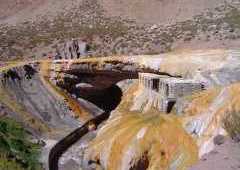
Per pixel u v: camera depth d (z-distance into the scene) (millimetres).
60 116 43000
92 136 40844
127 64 45844
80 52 66062
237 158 17797
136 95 43406
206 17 72062
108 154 31359
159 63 42438
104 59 47188
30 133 37656
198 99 28812
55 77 47219
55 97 44969
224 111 23484
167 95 33625
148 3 85062
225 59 37812
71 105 45125
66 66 47344
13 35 80500
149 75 41000
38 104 43031
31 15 91250
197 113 27250
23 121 38875
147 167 27375
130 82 48781
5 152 30922
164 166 25531
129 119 35469
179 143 25812
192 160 22734
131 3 86438
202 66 37594
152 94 37875
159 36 68312
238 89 25062
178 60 40844
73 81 47812
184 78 37344
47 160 33344
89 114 45500
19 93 42906
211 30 64438
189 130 26094
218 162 17750
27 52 72125
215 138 20781
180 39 64438
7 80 43281
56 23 84250
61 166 34688
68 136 39125
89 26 80188
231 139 19953
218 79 34688
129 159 28375
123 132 32188
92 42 71500
